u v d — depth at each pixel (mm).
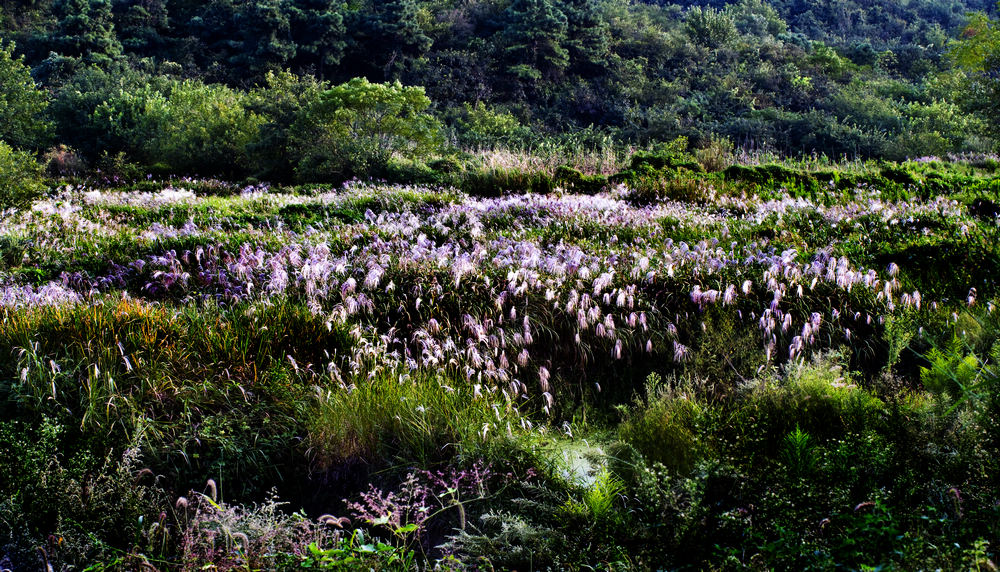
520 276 6078
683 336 5703
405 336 5801
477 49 53688
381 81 54156
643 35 58062
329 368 4570
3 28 61219
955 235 7047
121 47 54875
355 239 8461
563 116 45969
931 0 101125
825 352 5305
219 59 56531
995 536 2373
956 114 33562
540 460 3725
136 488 3504
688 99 46438
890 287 5797
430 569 3092
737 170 13102
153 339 4918
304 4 54938
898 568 2150
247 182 22672
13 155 14828
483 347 5453
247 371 4762
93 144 34625
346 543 2830
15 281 7266
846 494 2736
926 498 2824
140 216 12641
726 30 60188
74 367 4594
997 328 5000
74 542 3127
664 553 2717
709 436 3635
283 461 4176
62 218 11594
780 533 2475
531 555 2898
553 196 12117
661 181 12898
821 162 17516
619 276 6309
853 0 97375
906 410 3639
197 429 4180
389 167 18297
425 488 3672
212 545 2885
